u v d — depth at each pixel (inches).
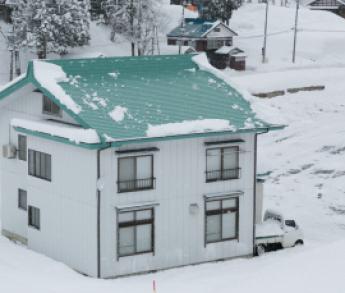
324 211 1581.0
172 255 1133.7
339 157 1958.7
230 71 3398.1
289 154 1989.4
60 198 1136.8
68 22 3139.8
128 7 3432.6
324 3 4835.1
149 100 1171.9
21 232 1259.8
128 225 1092.5
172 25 3885.3
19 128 1182.9
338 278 893.8
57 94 1112.8
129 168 1087.0
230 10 3887.8
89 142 1021.2
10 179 1280.8
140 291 947.3
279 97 2488.9
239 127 1150.3
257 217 1259.8
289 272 951.6
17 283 957.8
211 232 1176.8
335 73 2866.6
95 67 1207.6
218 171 1168.8
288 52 3730.3
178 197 1131.9
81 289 948.0
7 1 3348.9
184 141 1128.8
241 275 1003.3
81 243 1096.2
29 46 3075.8
